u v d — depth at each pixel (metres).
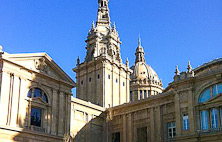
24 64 53.97
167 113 61.50
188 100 55.78
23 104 52.09
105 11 97.25
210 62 64.19
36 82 55.28
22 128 50.28
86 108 67.88
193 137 52.94
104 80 81.25
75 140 63.38
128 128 67.25
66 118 58.69
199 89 55.28
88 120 67.62
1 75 50.09
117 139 69.06
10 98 50.31
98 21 94.62
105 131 70.69
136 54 139.00
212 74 53.91
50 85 57.69
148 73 132.75
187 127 55.12
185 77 57.50
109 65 84.44
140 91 128.12
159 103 63.09
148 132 63.53
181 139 54.62
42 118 55.28
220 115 52.00
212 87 54.16
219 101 52.38
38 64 56.31
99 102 79.94
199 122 53.91
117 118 70.12
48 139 54.22
